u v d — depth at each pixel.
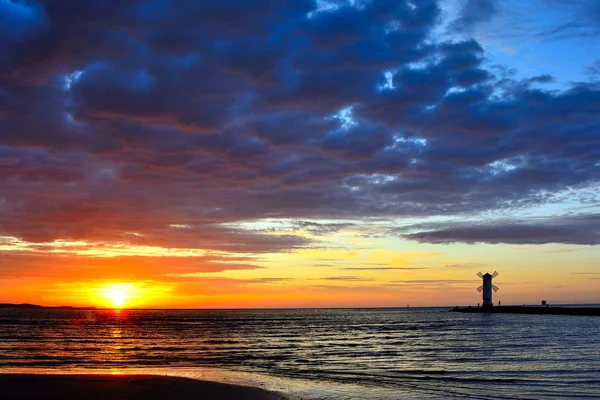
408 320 134.00
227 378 30.12
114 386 25.22
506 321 114.25
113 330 86.44
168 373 32.38
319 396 24.77
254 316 186.12
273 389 26.30
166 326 102.88
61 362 38.78
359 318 157.75
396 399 24.28
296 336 72.06
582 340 59.56
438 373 33.25
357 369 35.41
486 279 176.50
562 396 25.30
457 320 126.44
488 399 24.44
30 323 112.06
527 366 36.69
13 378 27.02
